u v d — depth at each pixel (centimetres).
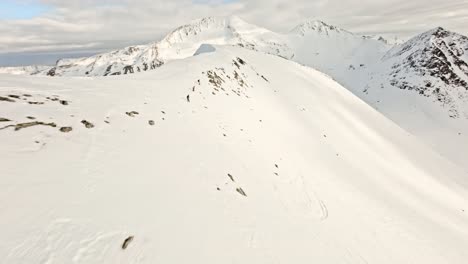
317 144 3438
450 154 13062
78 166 1168
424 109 18788
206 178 1516
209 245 1084
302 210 1825
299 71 7294
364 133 5047
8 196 909
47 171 1075
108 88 2161
